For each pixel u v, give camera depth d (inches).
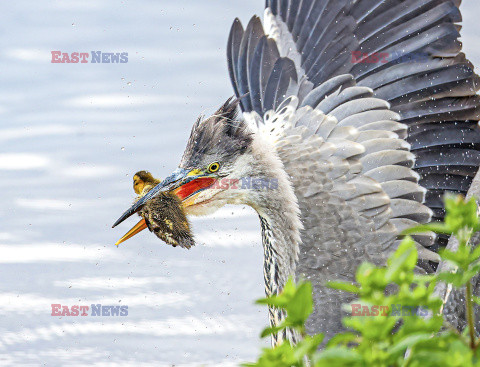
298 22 463.8
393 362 136.0
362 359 134.7
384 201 392.8
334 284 146.8
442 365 134.0
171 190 392.2
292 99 430.3
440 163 404.8
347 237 388.5
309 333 370.3
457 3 422.9
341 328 371.2
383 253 386.0
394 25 434.0
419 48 424.5
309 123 417.4
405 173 398.3
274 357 140.8
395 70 426.0
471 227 144.4
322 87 433.7
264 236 386.0
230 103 394.3
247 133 388.5
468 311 144.8
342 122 416.2
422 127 412.8
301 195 395.5
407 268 144.8
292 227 379.6
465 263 143.4
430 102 414.3
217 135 386.6
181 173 390.3
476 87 409.4
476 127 404.5
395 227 389.7
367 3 442.9
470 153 402.3
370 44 437.7
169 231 391.9
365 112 416.8
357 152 402.6
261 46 458.3
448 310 289.0
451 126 407.8
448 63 416.5
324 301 376.5
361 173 400.2
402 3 433.7
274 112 434.9
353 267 384.5
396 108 419.5
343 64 440.1
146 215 396.5
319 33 452.8
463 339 140.3
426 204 397.7
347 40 442.9
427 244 385.4
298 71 448.8
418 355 136.4
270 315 364.8
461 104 409.4
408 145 406.6
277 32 466.3
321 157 403.2
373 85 428.8
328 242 388.2
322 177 398.6
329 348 138.6
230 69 466.0
